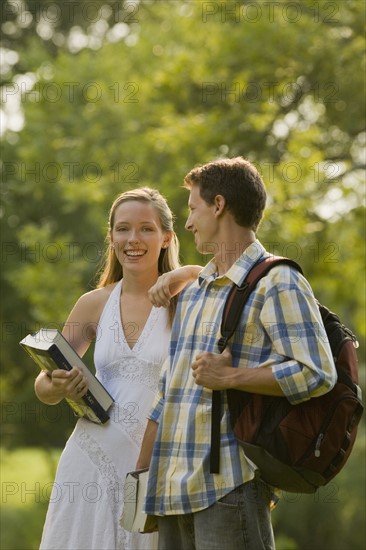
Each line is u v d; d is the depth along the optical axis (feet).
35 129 66.64
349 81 53.16
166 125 57.16
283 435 14.38
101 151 61.05
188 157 53.57
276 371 14.37
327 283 54.54
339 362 15.01
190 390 15.34
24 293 65.46
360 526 69.00
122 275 19.10
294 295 14.75
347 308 69.82
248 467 14.78
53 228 75.72
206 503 14.83
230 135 53.67
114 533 17.54
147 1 74.33
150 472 15.57
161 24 67.67
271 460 14.42
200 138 53.26
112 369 18.25
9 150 77.66
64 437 82.43
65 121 66.18
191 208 15.87
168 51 61.93
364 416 79.41
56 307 60.95
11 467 86.02
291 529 70.64
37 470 88.84
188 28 58.39
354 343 15.44
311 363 14.34
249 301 14.99
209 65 55.26
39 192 71.82
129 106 60.44
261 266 15.16
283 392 14.34
